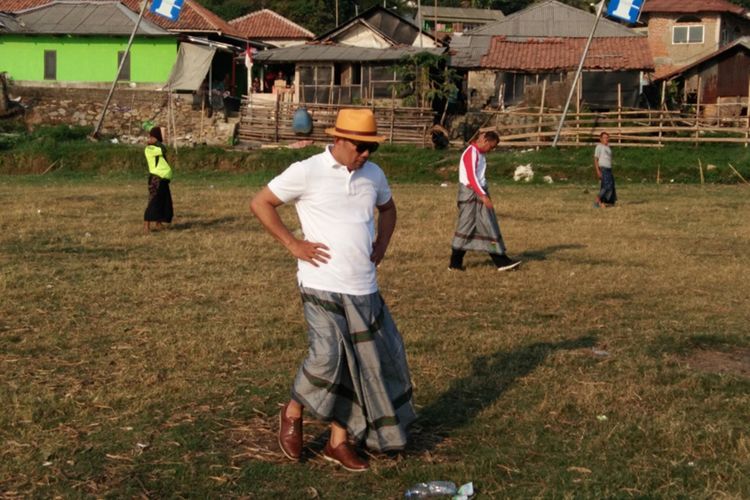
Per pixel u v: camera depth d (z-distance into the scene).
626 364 6.65
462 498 4.30
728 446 5.06
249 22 51.84
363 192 4.59
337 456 4.68
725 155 28.36
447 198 20.47
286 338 7.16
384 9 40.31
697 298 9.32
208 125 34.97
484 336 7.43
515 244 13.06
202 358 6.57
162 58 38.84
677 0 49.00
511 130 33.44
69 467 4.59
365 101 35.06
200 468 4.62
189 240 12.82
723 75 37.78
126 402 5.58
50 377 6.08
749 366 6.82
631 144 29.84
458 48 39.28
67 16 39.59
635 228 15.23
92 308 8.23
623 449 4.99
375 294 4.64
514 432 5.24
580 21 40.62
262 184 24.73
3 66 39.59
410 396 4.71
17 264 10.52
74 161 29.30
